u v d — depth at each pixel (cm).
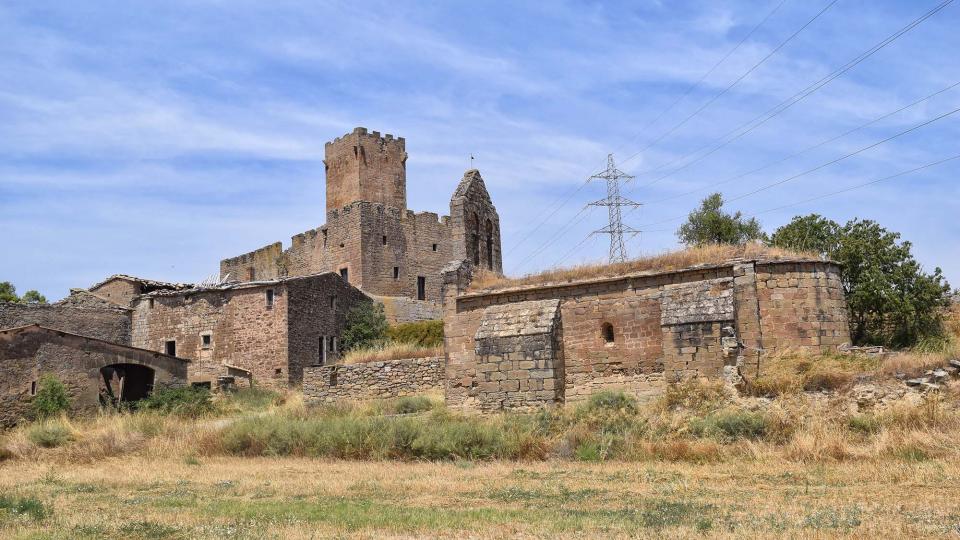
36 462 2817
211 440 2934
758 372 2714
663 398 2731
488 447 2505
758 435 2344
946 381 2362
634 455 2325
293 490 1975
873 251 3719
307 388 4159
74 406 4134
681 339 2847
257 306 5328
